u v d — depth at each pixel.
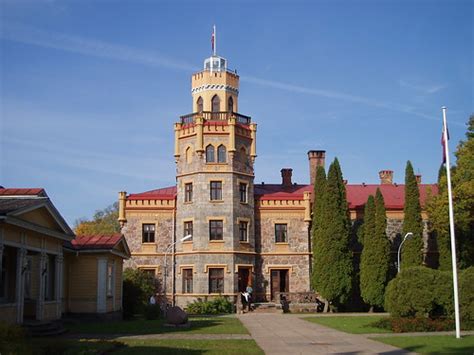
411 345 21.11
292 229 52.19
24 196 27.42
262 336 25.22
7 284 25.75
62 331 26.02
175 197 52.19
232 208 49.59
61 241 29.84
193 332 27.12
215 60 53.88
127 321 34.84
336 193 47.69
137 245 51.47
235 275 48.84
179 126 52.06
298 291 51.09
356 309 49.03
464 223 40.53
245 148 51.75
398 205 53.66
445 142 25.31
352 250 52.03
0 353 16.62
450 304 28.36
